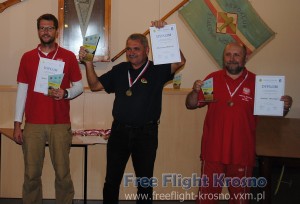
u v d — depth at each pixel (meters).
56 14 3.97
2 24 3.93
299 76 4.27
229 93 2.37
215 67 4.18
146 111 2.37
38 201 2.73
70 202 2.72
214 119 2.39
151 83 2.40
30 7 3.94
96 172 3.28
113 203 2.46
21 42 3.96
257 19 4.17
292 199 3.47
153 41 2.38
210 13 4.12
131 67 2.44
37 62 2.58
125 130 2.38
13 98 3.23
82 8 3.91
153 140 2.39
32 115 2.59
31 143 2.58
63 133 2.62
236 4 4.15
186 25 4.13
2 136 3.24
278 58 4.25
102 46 3.94
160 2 4.09
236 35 4.16
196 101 2.44
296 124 3.57
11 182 3.27
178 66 2.47
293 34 4.23
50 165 3.27
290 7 4.21
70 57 2.65
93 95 3.28
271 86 2.31
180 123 3.27
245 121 2.34
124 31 4.07
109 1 3.93
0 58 3.96
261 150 2.48
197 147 3.28
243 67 2.38
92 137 3.04
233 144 2.33
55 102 2.59
